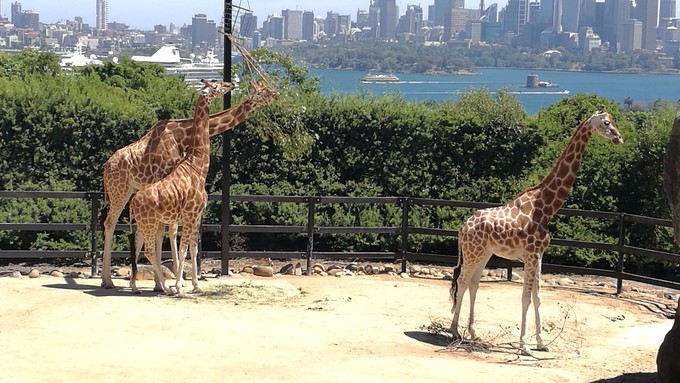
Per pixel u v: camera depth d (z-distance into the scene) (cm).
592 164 1714
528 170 1802
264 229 1486
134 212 1209
